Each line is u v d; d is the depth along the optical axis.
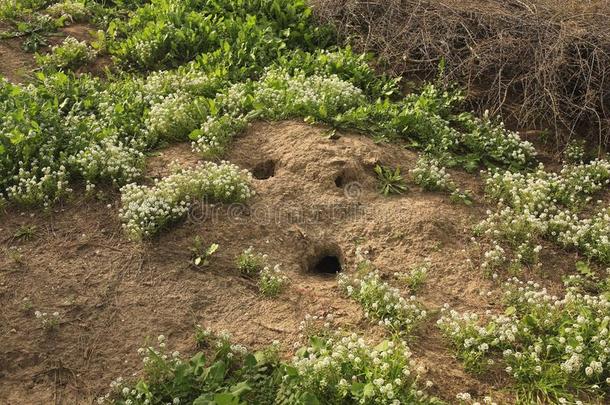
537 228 2.42
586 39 2.96
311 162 2.54
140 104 2.77
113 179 2.43
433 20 3.11
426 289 2.24
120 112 2.69
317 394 1.92
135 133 2.64
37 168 2.43
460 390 2.00
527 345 2.09
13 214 2.35
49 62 3.01
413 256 2.33
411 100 2.92
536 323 2.12
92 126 2.61
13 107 2.61
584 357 2.03
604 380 2.01
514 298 2.21
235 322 2.12
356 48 3.17
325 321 2.13
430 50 3.07
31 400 1.96
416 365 2.03
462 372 2.04
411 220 2.41
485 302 2.21
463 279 2.28
